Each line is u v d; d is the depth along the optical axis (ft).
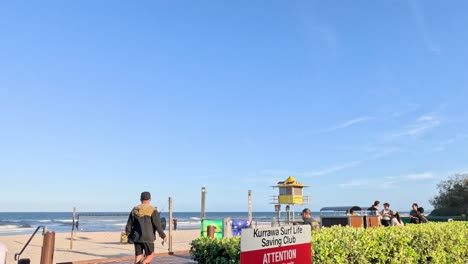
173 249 63.82
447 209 158.10
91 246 77.20
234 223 64.75
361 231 26.05
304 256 17.02
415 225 34.37
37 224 257.96
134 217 30.86
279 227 15.92
